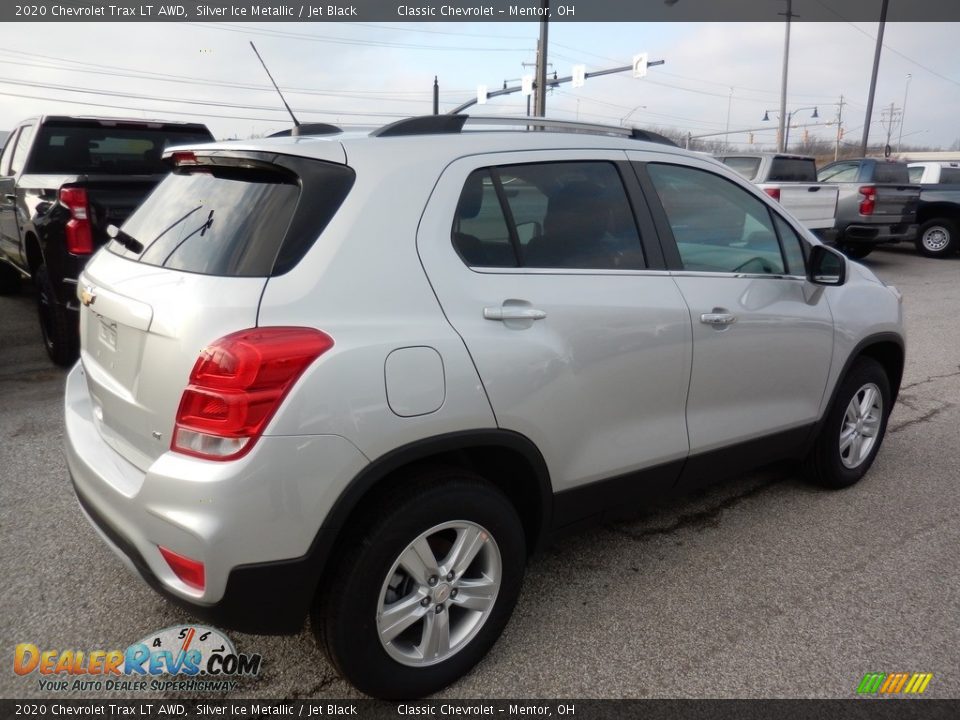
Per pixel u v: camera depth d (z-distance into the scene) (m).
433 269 2.38
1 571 3.15
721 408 3.28
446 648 2.49
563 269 2.72
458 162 2.54
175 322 2.12
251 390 2.00
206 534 1.99
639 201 3.03
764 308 3.37
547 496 2.71
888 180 13.62
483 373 2.39
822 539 3.62
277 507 2.04
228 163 2.50
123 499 2.21
